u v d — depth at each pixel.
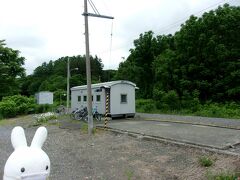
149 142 12.45
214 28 32.53
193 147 10.65
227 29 31.86
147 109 33.69
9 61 48.41
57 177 8.47
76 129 18.39
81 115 23.55
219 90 31.20
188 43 33.75
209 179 7.37
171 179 7.86
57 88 67.25
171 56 36.84
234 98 30.03
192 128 15.99
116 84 23.36
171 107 32.12
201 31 33.16
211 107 28.05
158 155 10.28
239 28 31.59
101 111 23.53
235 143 10.86
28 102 38.03
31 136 16.52
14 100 37.25
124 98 23.95
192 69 32.38
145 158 10.11
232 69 30.45
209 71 31.83
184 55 34.28
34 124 22.97
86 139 14.73
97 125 18.61
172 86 36.09
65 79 71.94
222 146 10.32
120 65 49.56
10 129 21.39
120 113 23.45
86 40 17.03
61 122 22.78
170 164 9.14
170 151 10.65
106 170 9.05
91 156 11.02
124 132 15.23
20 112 36.53
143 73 44.59
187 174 8.07
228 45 32.12
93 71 83.62
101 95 23.56
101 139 14.34
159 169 8.78
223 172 7.66
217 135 13.10
